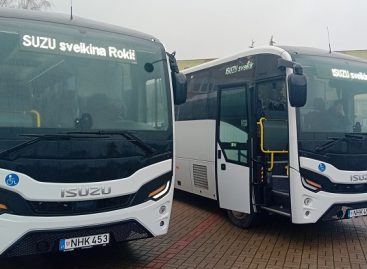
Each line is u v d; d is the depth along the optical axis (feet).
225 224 27.22
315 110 22.30
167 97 19.20
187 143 32.58
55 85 16.69
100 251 21.44
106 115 17.42
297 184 21.43
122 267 19.24
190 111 32.27
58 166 15.79
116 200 17.02
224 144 26.91
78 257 20.51
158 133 18.38
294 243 22.99
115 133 17.07
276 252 21.44
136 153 17.56
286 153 24.72
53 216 15.67
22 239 15.20
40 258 20.29
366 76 24.57
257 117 24.43
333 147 22.11
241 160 25.26
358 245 22.67
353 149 22.62
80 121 16.79
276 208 23.54
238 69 26.48
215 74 29.07
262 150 23.61
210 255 20.97
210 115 29.19
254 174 24.39
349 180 22.34
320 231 25.43
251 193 24.40
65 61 17.12
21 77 16.11
